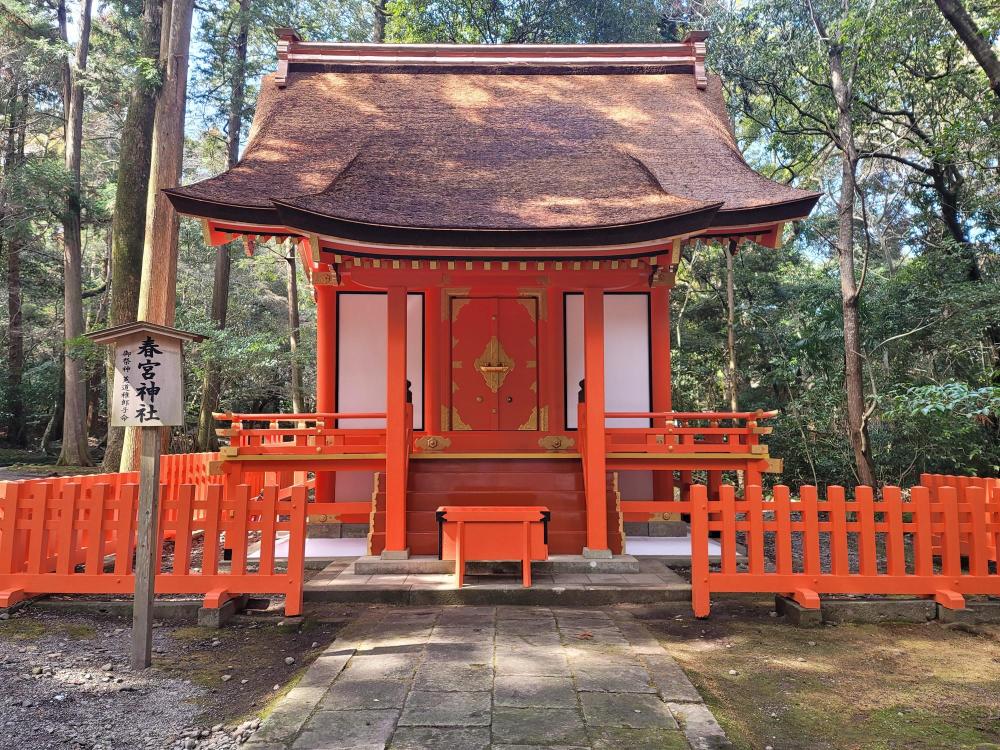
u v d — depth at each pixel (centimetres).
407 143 871
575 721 330
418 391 912
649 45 1060
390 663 411
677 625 518
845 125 1214
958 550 538
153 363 448
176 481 895
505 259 682
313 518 873
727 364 1888
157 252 1150
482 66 1043
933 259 1470
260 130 896
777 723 348
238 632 504
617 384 914
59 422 2564
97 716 358
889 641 482
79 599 554
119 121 2256
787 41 1448
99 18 2120
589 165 824
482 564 647
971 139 1298
